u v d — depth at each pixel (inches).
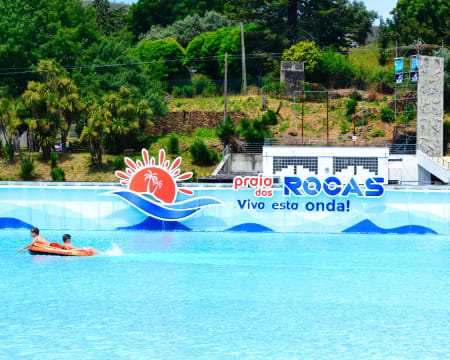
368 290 983.6
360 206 1692.9
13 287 981.2
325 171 2127.2
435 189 1667.1
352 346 679.1
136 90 2891.2
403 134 2645.2
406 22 3548.2
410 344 687.1
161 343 685.3
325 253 1362.0
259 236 1646.2
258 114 2947.8
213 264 1217.4
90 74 2967.5
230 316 807.7
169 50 3548.2
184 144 2731.3
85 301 885.2
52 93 2625.5
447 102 3009.4
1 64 2950.3
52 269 1147.9
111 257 1289.4
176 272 1129.4
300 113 2994.6
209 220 1729.8
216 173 2250.2
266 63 3467.0
